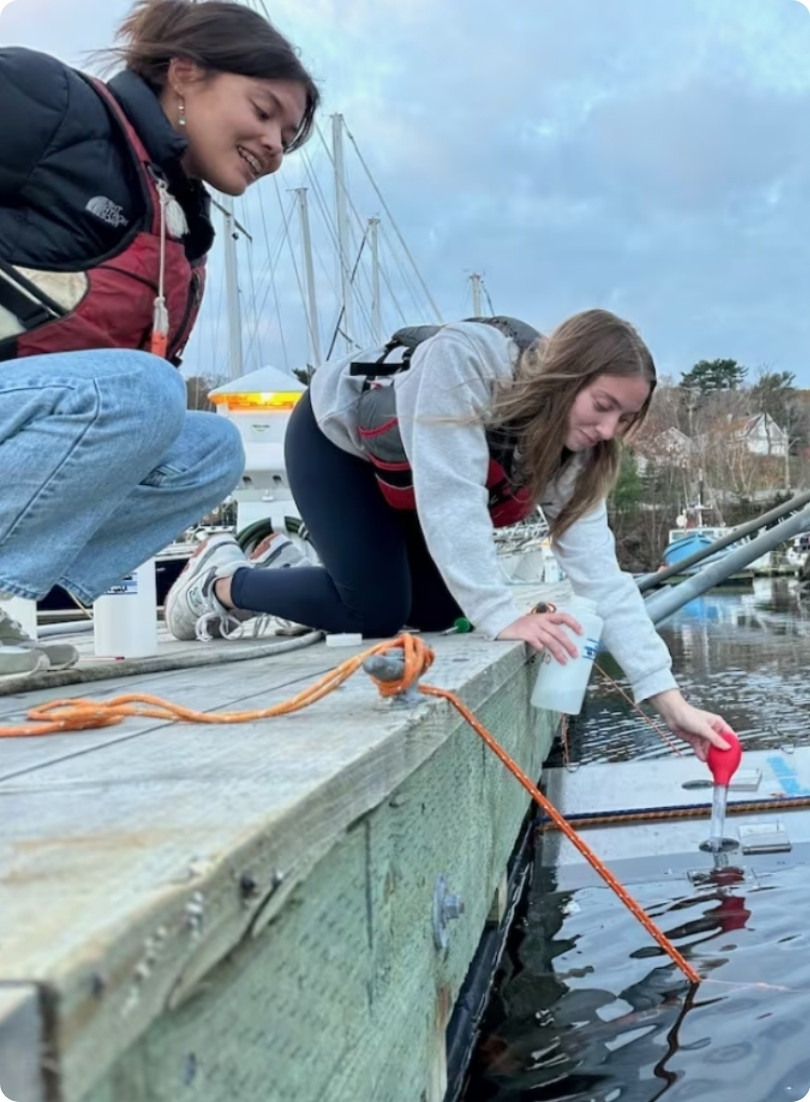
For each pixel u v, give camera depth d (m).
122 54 1.68
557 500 2.22
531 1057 1.36
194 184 1.76
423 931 1.04
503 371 1.97
